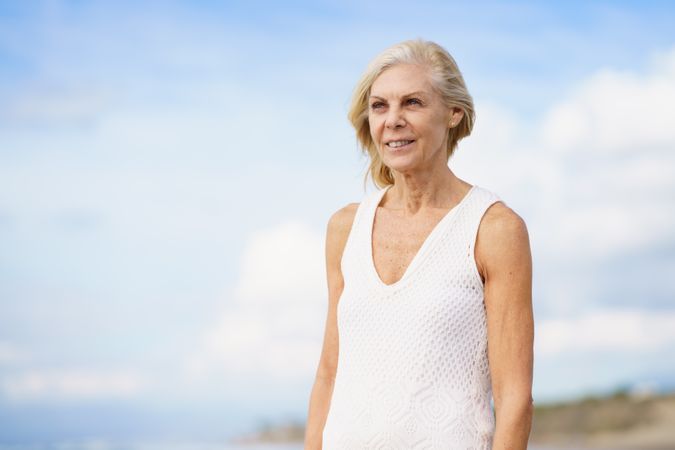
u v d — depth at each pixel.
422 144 2.98
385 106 3.02
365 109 3.14
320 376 3.27
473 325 2.92
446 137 3.08
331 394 3.23
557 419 34.94
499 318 2.91
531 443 32.94
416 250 3.01
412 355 2.89
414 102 2.98
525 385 2.87
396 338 2.92
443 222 2.99
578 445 31.77
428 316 2.90
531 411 2.86
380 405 2.89
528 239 2.96
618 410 34.69
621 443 31.67
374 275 3.02
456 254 2.95
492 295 2.93
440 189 3.06
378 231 3.10
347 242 3.15
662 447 30.03
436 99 2.99
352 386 2.97
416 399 2.87
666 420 33.53
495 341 2.91
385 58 3.03
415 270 2.96
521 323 2.90
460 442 2.84
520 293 2.91
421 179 3.05
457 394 2.88
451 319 2.90
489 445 2.90
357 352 2.98
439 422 2.85
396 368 2.89
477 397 2.91
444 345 2.89
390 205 3.16
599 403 35.53
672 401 35.09
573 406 35.53
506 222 2.94
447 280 2.93
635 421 33.84
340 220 3.23
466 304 2.92
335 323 3.23
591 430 33.50
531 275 2.95
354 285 3.05
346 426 2.94
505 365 2.89
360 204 3.21
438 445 2.83
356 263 3.08
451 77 3.02
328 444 2.99
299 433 44.22
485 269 2.94
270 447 42.34
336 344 3.24
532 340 2.92
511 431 2.83
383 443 2.87
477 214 2.97
